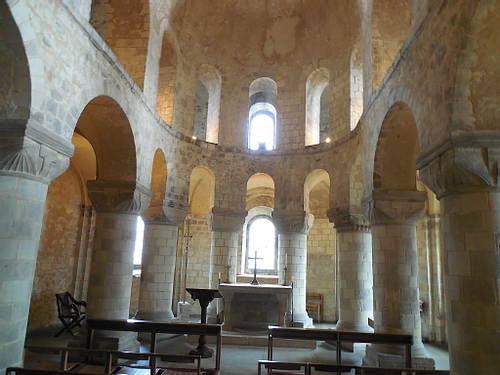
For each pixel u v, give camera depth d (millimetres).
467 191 6559
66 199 15945
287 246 16484
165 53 16078
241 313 14883
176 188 15367
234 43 18125
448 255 6797
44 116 6941
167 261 15047
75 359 10453
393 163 10719
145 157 12383
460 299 6438
